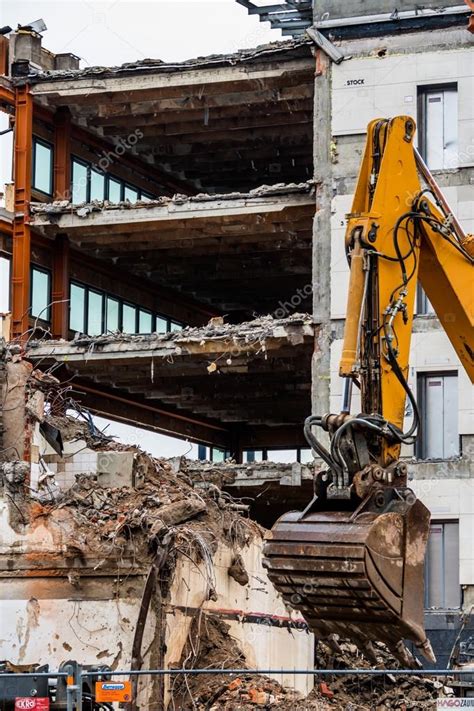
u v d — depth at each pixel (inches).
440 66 2246.6
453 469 2123.5
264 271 2741.1
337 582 798.5
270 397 2827.3
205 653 1406.3
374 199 893.8
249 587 1563.7
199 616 1407.5
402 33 2273.6
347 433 832.3
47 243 2561.5
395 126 908.0
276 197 2364.7
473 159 2208.4
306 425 850.8
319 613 821.2
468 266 967.6
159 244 2583.7
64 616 1384.1
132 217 2456.9
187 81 2456.9
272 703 1330.0
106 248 2615.7
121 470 1469.0
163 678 1318.9
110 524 1395.2
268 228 2444.6
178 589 1373.0
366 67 2289.6
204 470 2336.4
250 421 3048.7
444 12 2245.3
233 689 1358.3
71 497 1429.6
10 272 2536.9
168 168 2817.4
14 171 2529.5
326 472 842.8
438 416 2158.0
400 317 885.8
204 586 1424.7
